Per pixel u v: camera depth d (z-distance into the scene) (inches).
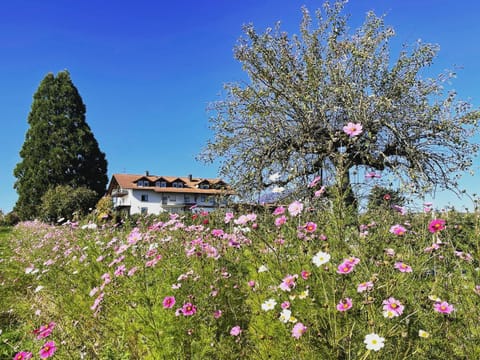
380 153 327.3
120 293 109.9
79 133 1341.0
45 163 1273.4
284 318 70.3
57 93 1366.9
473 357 61.4
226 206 168.6
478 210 95.0
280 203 134.4
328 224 87.6
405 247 94.2
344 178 88.7
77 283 141.8
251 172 377.7
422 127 376.2
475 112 365.1
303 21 421.1
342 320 68.8
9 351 108.7
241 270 116.0
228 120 422.3
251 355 78.7
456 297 75.7
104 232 205.2
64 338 101.7
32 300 154.0
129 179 1862.7
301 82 391.9
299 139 370.6
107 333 104.3
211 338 82.9
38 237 331.9
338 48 394.9
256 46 413.7
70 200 1061.8
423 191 284.4
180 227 151.7
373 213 104.9
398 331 62.6
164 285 103.9
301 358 66.1
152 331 87.9
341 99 372.5
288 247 93.3
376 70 381.1
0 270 226.2
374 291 68.2
